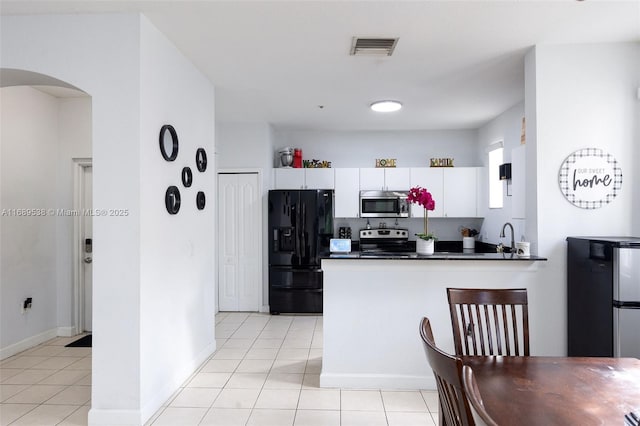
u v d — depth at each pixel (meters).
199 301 3.67
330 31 2.90
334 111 5.11
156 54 2.86
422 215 5.86
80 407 2.92
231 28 2.85
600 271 2.75
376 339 3.24
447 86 4.09
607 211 3.13
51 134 4.64
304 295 5.58
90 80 2.67
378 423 2.66
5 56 2.70
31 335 4.31
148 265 2.74
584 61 3.13
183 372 3.31
